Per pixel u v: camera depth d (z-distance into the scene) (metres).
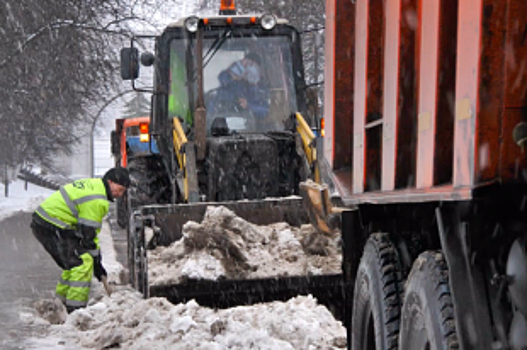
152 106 10.72
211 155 9.15
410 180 4.12
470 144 2.96
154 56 10.24
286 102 10.16
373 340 4.96
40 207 8.58
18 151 34.91
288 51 10.25
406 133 4.08
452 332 3.44
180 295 7.43
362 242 5.50
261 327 6.62
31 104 31.00
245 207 8.21
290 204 8.28
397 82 4.05
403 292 4.57
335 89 5.60
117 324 6.93
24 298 9.27
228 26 10.13
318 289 7.68
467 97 3.01
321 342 6.21
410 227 4.73
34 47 29.56
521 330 3.04
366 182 4.77
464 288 3.34
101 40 31.03
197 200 8.84
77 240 8.57
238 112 10.05
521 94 2.90
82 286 8.23
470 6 2.98
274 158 9.16
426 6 3.62
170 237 8.02
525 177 2.90
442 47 3.43
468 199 3.09
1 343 6.74
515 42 2.89
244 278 7.47
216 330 6.30
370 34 4.71
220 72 10.08
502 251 3.18
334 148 5.64
